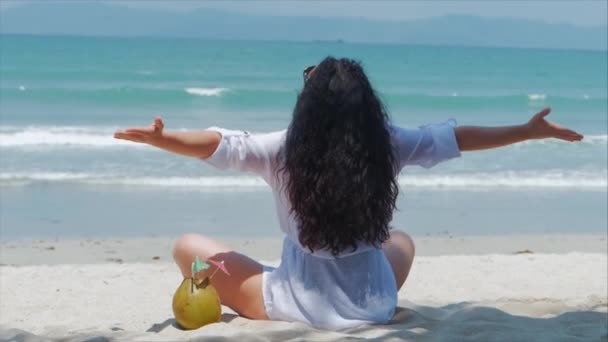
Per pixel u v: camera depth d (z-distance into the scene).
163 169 15.13
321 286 4.45
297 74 44.25
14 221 10.91
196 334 4.37
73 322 5.64
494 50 124.31
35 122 22.20
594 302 5.85
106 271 7.80
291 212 4.34
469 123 27.47
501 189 14.49
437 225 11.37
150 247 9.54
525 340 4.49
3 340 4.61
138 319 5.76
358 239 4.34
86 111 25.33
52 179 13.94
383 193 4.25
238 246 9.62
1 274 7.56
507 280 7.54
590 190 14.68
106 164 15.48
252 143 4.28
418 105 30.92
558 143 19.83
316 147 4.14
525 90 40.62
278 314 4.55
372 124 4.19
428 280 7.47
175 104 27.88
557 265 8.36
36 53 57.50
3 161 15.46
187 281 4.66
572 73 56.12
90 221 11.08
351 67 4.27
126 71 41.34
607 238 10.78
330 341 4.15
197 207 12.22
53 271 7.75
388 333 4.34
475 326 4.73
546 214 12.45
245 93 28.94
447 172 15.83
